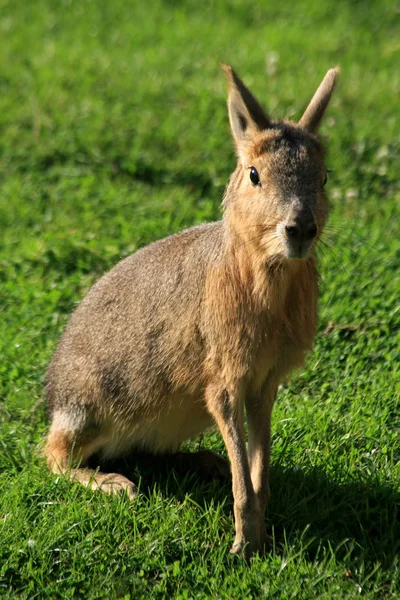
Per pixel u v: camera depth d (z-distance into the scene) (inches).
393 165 1070.4
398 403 672.4
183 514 568.7
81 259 898.7
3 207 1004.6
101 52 1401.3
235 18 1545.3
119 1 1594.5
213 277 553.0
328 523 564.7
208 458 634.2
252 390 566.3
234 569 526.6
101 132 1147.9
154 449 636.7
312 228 504.1
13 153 1110.4
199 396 582.2
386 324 764.0
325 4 1571.1
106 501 576.7
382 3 1571.1
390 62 1362.0
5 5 1578.5
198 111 1197.1
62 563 530.3
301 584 510.6
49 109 1205.7
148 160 1092.5
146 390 600.7
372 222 956.0
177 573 518.6
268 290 534.9
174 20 1535.4
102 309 625.9
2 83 1284.4
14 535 543.2
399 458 624.1
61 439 635.5
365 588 511.2
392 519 566.3
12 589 514.6
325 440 639.8
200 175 1070.4
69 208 1005.2
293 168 519.8
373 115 1178.6
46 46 1425.9
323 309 788.6
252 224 525.0
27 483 596.4
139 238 927.7
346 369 717.3
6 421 685.3
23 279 871.7
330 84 571.8
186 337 569.9
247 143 545.3
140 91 1250.6
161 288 588.7
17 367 733.3
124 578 518.0
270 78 1299.2
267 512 578.9
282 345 557.3
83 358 629.3
